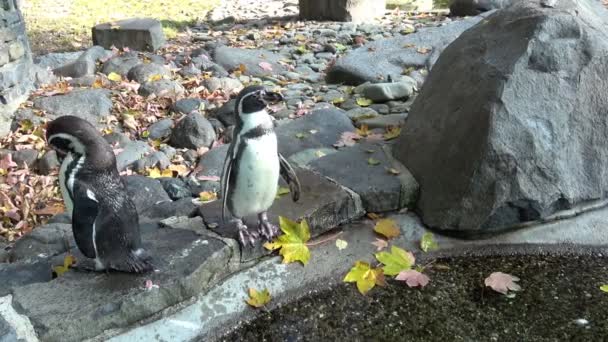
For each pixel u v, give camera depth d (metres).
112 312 2.07
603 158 2.65
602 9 3.00
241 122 2.19
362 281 2.42
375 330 2.24
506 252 2.60
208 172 3.05
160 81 3.94
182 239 2.37
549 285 2.42
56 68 4.27
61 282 2.16
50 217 2.82
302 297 2.38
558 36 2.60
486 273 2.49
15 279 2.25
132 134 3.46
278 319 2.29
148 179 2.88
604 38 2.64
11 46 3.55
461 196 2.57
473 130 2.57
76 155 2.05
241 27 6.11
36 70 3.91
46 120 3.46
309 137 3.24
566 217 2.67
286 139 3.22
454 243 2.63
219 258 2.30
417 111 2.92
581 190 2.62
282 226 2.44
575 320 2.25
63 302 2.08
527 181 2.53
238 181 2.24
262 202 2.31
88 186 2.05
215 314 2.24
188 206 2.67
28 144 3.30
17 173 3.06
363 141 3.12
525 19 2.65
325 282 2.44
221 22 6.48
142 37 4.91
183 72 4.23
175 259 2.26
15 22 3.63
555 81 2.58
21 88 3.64
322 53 4.86
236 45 5.18
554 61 2.58
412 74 4.09
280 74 4.35
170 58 4.59
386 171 2.80
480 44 2.76
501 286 2.38
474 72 2.68
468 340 2.18
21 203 2.88
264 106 2.16
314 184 2.68
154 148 3.32
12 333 1.98
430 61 4.24
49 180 3.04
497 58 2.63
